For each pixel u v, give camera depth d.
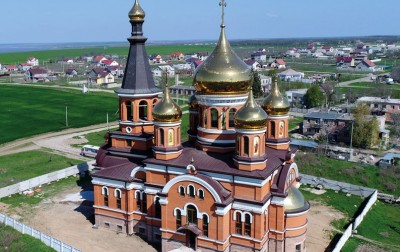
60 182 73.00
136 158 56.44
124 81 56.69
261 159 44.72
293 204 47.34
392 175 73.44
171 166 47.94
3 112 139.88
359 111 100.50
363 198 66.50
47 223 56.56
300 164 79.12
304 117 109.75
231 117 48.81
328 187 69.94
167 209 47.72
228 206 45.06
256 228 44.66
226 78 47.16
